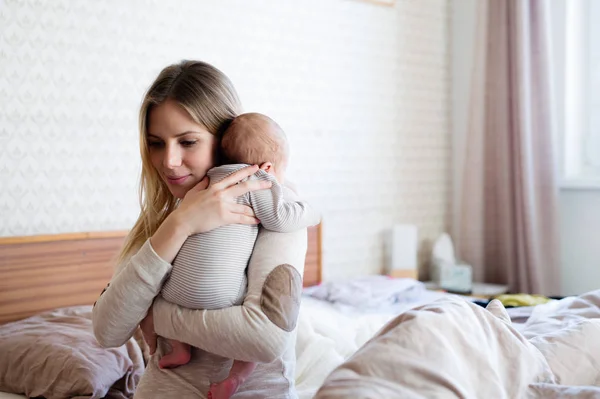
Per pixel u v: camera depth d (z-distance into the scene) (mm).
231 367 1134
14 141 2426
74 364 1770
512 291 3561
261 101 3135
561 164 3529
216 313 1060
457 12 3977
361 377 930
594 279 3412
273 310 1055
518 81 3465
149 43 2748
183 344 1137
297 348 1947
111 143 2660
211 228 1100
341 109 3467
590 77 3480
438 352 979
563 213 3525
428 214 3930
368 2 3559
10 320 2387
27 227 2461
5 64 2398
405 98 3775
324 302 2855
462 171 3959
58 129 2523
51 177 2512
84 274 2562
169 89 1168
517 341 1122
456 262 3764
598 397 992
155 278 1104
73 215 2570
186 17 2855
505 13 3557
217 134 1227
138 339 2068
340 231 3486
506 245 3602
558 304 2086
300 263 1133
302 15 3281
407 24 3766
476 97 3678
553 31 3529
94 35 2598
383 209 3689
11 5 2402
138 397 1172
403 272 3549
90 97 2598
